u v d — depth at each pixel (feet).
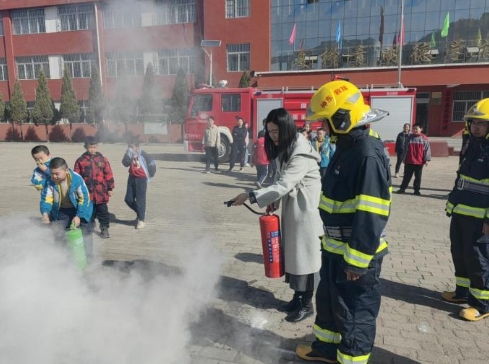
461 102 82.79
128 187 19.45
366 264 7.01
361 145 7.22
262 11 74.43
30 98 77.41
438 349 9.57
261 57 75.25
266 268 10.94
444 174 39.45
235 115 45.57
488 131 10.67
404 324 10.73
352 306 7.69
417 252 16.43
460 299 11.89
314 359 9.06
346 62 81.05
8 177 36.81
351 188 7.34
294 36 77.41
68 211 14.08
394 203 26.63
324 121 7.57
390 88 45.60
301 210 10.18
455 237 11.59
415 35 79.36
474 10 76.64
